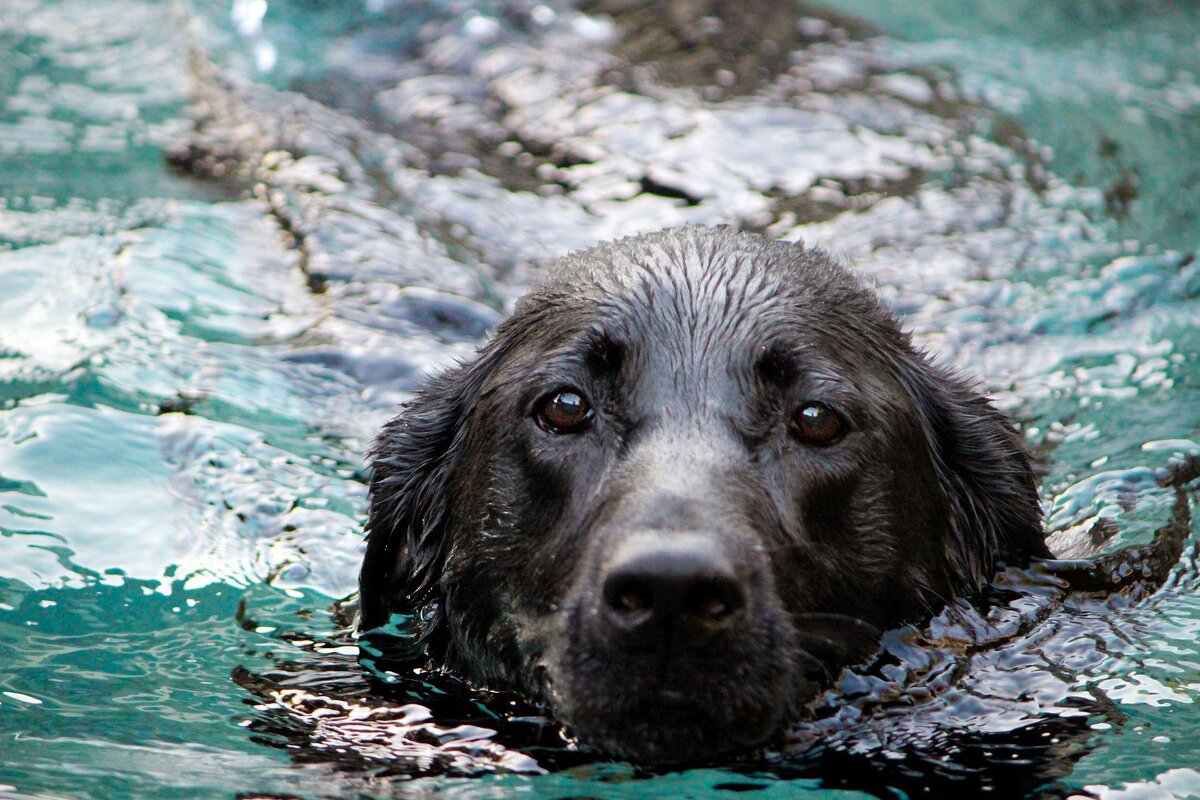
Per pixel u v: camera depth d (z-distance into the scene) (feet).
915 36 66.33
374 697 27.35
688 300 26.81
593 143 49.93
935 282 42.50
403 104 55.72
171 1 69.46
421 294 42.34
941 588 28.50
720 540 22.26
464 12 61.52
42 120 57.93
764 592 22.97
